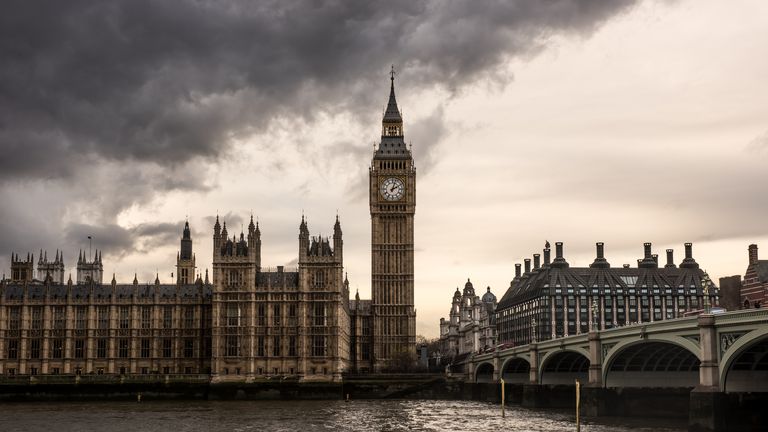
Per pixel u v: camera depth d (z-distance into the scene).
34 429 143.25
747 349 106.25
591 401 148.50
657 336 124.69
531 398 186.38
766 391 111.50
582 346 157.50
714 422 107.50
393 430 137.38
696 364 145.25
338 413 173.00
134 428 143.88
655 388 148.50
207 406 196.12
